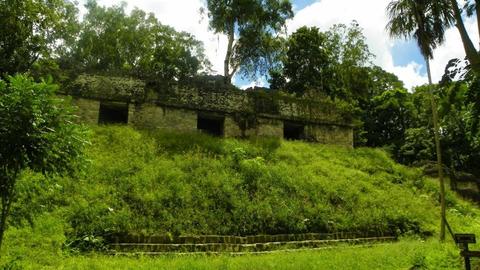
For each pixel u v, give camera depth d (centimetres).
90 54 3055
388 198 1677
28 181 712
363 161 2056
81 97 1923
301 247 1255
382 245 1273
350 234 1380
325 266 944
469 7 880
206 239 1183
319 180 1659
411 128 3319
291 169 1705
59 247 1002
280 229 1311
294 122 2269
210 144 1778
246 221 1293
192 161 1588
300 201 1466
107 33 3088
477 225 1625
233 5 2623
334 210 1477
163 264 942
